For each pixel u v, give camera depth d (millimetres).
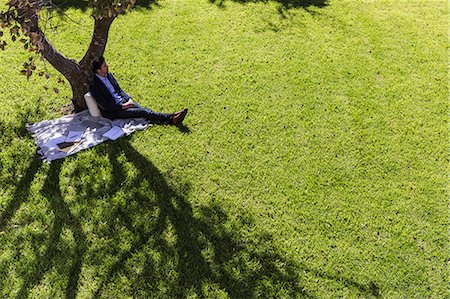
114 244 5125
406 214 5832
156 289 4828
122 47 8047
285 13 9406
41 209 5371
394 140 6797
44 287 4742
